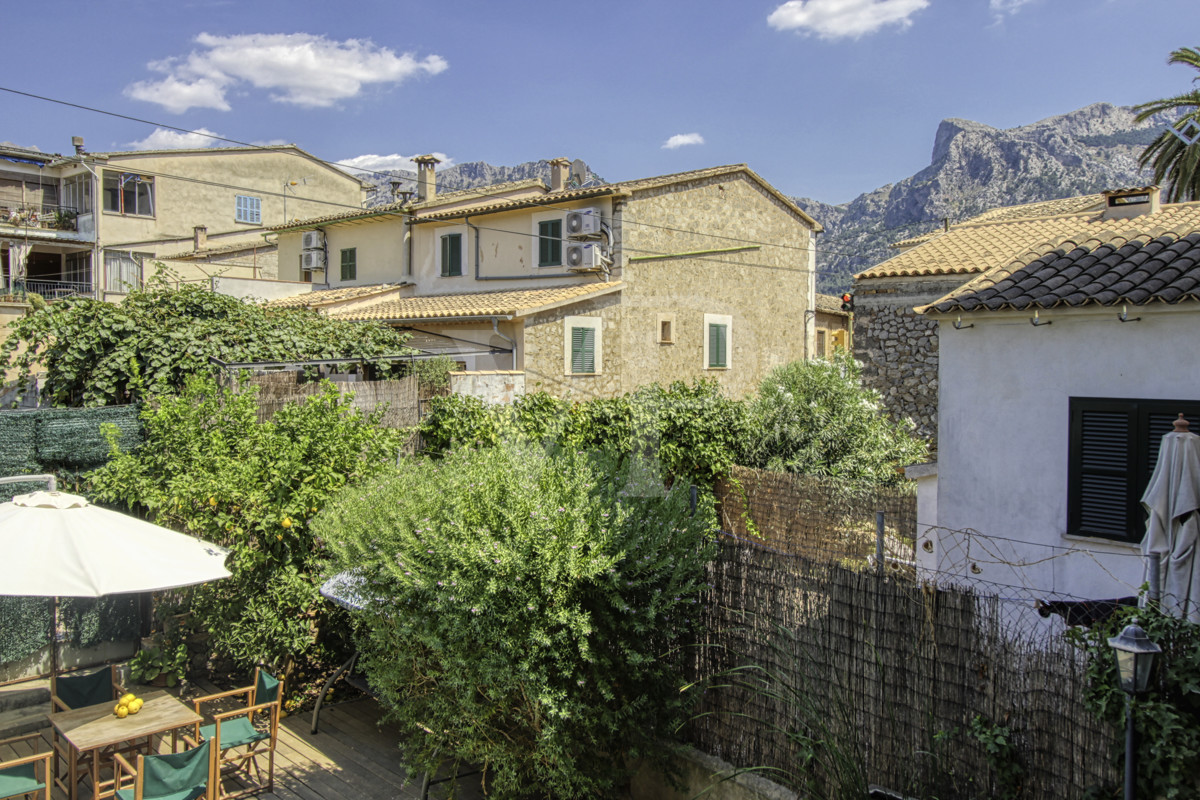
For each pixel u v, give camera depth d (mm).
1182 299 6352
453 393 13016
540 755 5695
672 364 19844
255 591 8055
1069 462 7117
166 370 11078
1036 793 4527
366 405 12148
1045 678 4527
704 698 6109
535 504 5594
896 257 17266
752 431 12570
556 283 19250
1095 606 5684
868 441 13352
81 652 8844
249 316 13047
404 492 6555
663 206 19391
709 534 6156
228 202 32719
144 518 9391
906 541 8641
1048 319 7121
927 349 16219
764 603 5742
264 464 8047
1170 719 3961
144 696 6871
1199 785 3971
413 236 22125
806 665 5496
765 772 5730
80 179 30141
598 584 5516
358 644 6766
